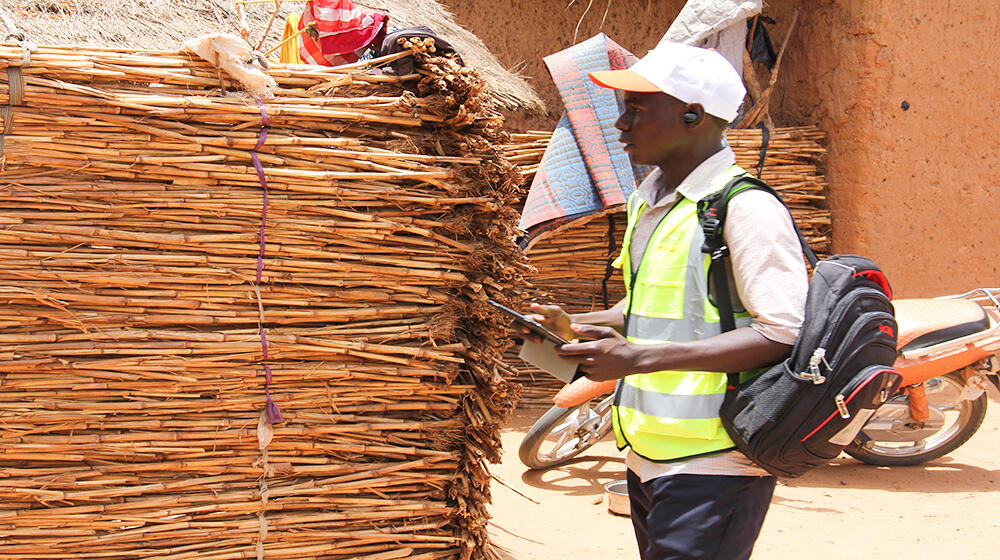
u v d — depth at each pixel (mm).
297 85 2631
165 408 2574
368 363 2727
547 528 3764
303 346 2637
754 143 6105
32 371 2477
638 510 2225
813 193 6617
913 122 6363
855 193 6402
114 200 2482
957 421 4668
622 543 3576
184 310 2568
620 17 7078
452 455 2832
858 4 6281
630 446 2160
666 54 2078
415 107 2697
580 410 4586
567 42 7004
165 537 2627
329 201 2631
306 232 2623
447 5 6715
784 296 1896
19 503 2527
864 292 1889
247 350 2594
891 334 1894
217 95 2531
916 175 6418
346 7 3049
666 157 2102
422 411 2836
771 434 1887
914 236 6461
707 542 1976
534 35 6926
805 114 6820
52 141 2414
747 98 6461
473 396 2855
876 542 3621
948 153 6457
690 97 2018
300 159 2600
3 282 2434
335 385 2713
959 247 6547
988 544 3594
